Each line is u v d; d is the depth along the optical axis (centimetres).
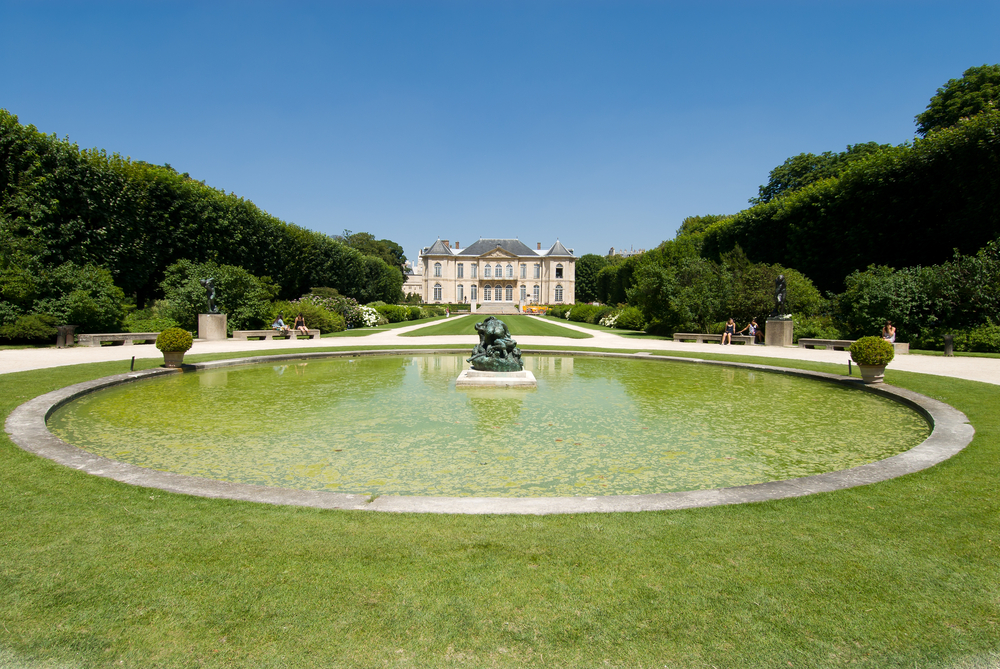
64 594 274
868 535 343
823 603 269
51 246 2009
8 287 1716
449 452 605
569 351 1639
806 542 333
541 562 307
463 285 9512
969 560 311
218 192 2922
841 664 226
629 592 278
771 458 587
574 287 9550
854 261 2489
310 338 2339
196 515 372
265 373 1226
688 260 2658
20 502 393
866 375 1010
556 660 228
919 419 762
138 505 389
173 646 237
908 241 2300
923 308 1900
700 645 238
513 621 254
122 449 610
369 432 693
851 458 588
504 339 1096
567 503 396
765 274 2352
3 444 547
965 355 1574
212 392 971
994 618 256
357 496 410
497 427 723
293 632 246
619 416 791
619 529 351
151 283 2544
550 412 817
